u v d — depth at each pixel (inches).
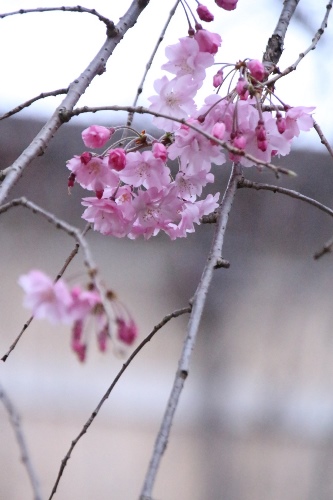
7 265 412.8
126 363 156.3
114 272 413.1
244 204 367.9
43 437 401.1
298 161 355.3
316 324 391.2
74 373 415.8
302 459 373.7
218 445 379.2
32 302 126.3
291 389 380.8
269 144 169.6
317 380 390.3
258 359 388.5
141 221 180.2
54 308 126.1
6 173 152.9
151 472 112.0
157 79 177.6
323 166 353.7
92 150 326.0
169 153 174.1
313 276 382.6
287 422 377.7
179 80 177.2
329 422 380.2
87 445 401.4
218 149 170.2
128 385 415.8
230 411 383.2
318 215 364.8
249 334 388.8
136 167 174.2
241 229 373.1
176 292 397.7
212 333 382.6
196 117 170.6
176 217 180.1
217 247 156.6
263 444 378.0
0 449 394.3
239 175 174.7
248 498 373.1
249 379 387.9
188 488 377.1
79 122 345.1
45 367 415.2
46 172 355.3
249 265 379.9
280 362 385.7
